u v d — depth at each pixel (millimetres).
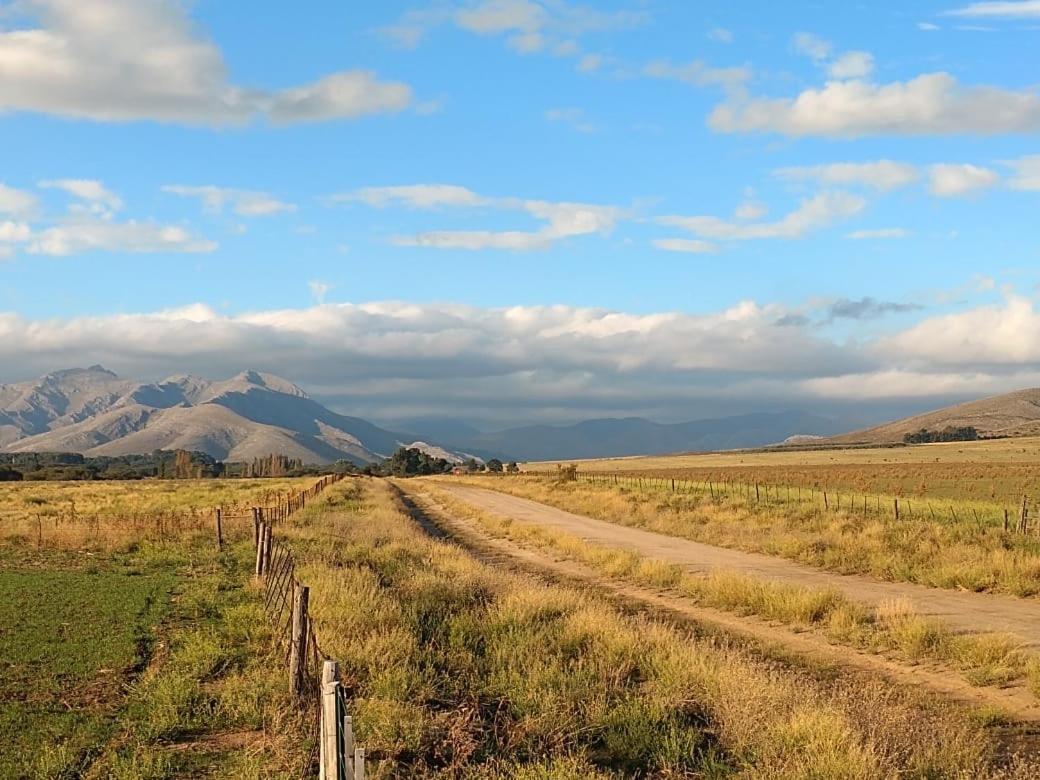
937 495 55219
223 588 20375
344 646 12242
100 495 66062
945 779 7938
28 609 17656
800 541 26391
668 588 20828
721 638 15156
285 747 9047
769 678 10914
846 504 43594
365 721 9469
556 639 13328
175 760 9031
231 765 8805
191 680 11773
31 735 9867
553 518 43750
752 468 122250
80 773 8648
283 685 11125
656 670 11648
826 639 14977
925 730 8961
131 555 27641
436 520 46500
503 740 9289
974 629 15250
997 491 57750
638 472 130750
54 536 30922
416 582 18359
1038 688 11266
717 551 27906
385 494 68625
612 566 23375
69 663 13172
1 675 12492
